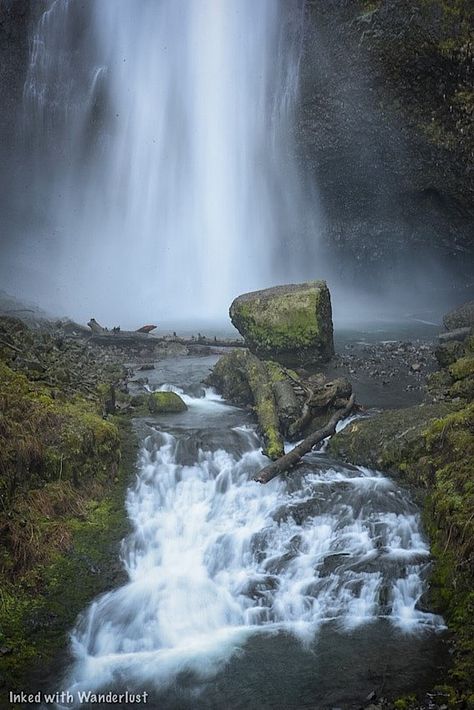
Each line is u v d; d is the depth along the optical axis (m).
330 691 5.68
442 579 6.67
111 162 22.42
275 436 8.70
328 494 7.83
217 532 7.47
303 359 11.96
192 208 21.92
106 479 7.95
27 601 6.40
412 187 18.62
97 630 6.36
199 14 20.55
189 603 6.75
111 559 7.03
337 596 6.77
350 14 16.91
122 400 10.04
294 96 19.20
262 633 6.46
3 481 7.07
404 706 5.43
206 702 5.64
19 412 7.77
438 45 15.66
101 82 22.00
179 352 13.08
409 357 13.01
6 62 22.06
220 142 21.20
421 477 7.87
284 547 7.30
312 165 19.92
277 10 18.86
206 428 9.19
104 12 21.55
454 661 5.91
